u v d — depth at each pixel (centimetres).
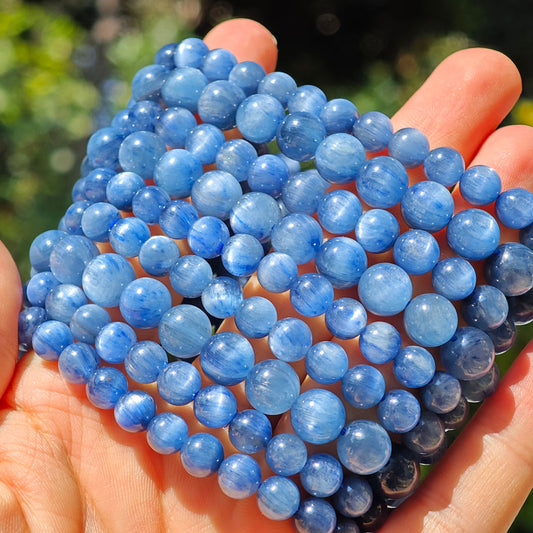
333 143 30
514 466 29
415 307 28
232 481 28
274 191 30
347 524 29
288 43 75
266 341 30
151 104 32
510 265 29
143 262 30
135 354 29
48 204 54
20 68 55
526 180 31
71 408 30
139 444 30
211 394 28
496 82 32
